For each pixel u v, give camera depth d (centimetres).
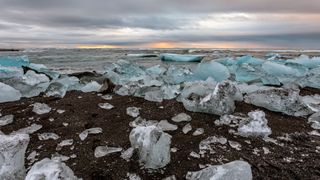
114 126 308
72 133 292
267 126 296
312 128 311
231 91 352
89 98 402
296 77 560
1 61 725
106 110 352
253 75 549
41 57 2191
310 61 786
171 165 237
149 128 250
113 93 429
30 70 595
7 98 388
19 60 748
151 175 225
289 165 236
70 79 514
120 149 259
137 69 715
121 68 704
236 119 317
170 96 396
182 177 223
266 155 252
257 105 364
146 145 236
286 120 329
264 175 223
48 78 536
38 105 359
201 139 278
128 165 236
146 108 357
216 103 330
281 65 636
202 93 373
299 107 348
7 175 208
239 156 250
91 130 296
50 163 207
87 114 339
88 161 243
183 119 321
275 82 510
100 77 573
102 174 226
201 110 336
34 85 436
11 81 437
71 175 206
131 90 421
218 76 562
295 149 263
